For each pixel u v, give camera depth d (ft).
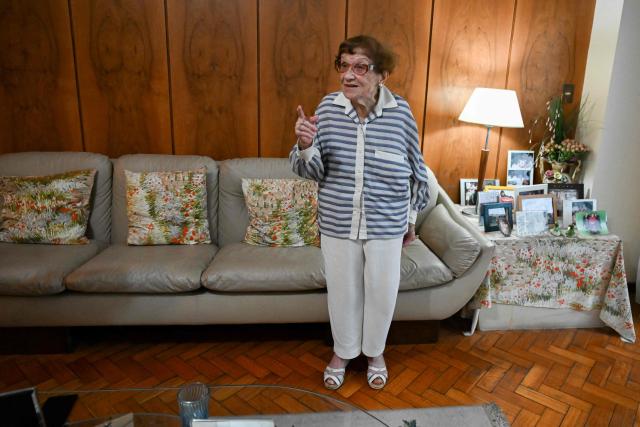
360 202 5.48
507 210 7.70
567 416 5.93
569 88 8.91
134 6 7.98
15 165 7.82
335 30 8.36
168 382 6.47
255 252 7.33
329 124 5.41
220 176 8.13
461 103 8.95
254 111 8.70
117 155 8.72
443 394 6.30
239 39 8.28
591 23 8.59
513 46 8.68
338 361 6.44
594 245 7.43
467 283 6.91
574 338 7.65
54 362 6.84
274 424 3.92
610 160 8.50
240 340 7.48
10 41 7.98
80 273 6.54
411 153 5.67
